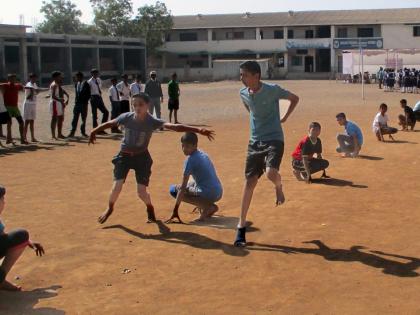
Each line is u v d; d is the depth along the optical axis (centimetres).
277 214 880
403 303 549
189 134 848
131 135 818
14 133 2027
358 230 788
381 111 1736
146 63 8406
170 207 940
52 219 870
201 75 8569
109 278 629
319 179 1145
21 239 589
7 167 1337
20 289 599
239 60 8231
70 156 1500
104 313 541
